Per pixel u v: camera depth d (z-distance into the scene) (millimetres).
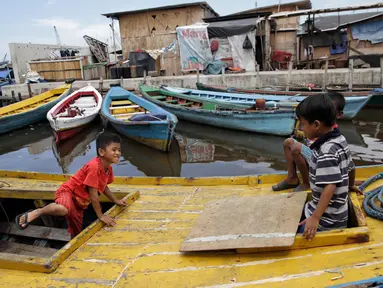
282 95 13336
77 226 3453
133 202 3709
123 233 2994
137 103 12453
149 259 2510
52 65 23469
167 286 2180
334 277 2047
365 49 19234
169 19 25219
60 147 10711
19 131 13383
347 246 2330
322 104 2305
